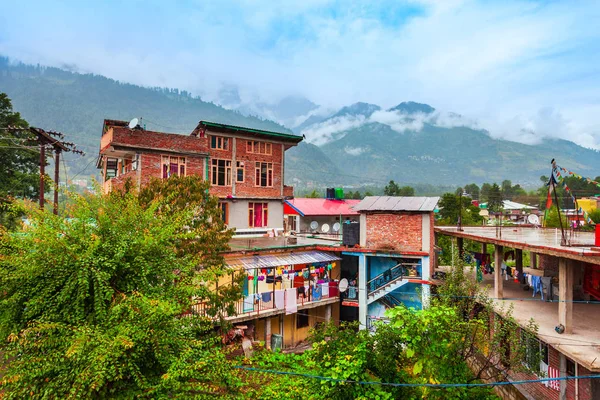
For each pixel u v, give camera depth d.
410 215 22.28
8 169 32.62
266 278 21.80
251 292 21.31
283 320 22.33
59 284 7.79
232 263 19.73
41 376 6.96
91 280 7.98
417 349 9.29
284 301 20.64
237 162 29.23
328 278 24.05
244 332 19.58
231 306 14.51
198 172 26.84
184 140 26.12
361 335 10.55
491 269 24.11
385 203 23.50
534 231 22.69
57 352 6.91
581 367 11.78
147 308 7.29
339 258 23.39
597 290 14.79
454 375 9.61
